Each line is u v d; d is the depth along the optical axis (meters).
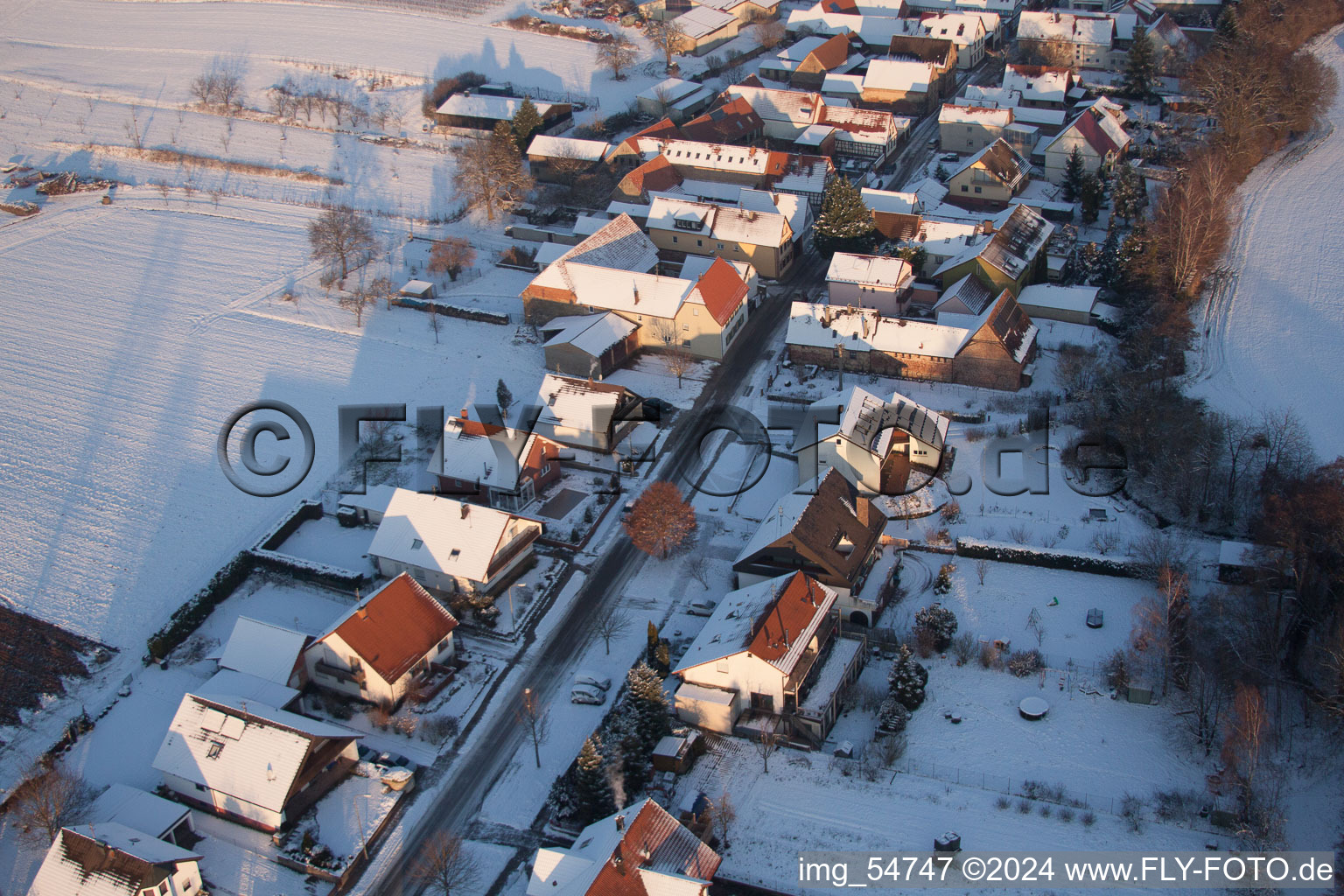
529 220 146.75
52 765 74.62
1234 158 141.75
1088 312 116.19
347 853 67.69
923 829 67.19
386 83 194.00
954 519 91.56
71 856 63.84
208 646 84.69
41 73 198.62
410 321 126.62
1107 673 76.06
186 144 171.75
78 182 161.38
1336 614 71.94
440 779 73.38
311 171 163.25
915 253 125.62
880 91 172.12
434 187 158.25
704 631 79.25
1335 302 117.94
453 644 83.25
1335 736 70.06
